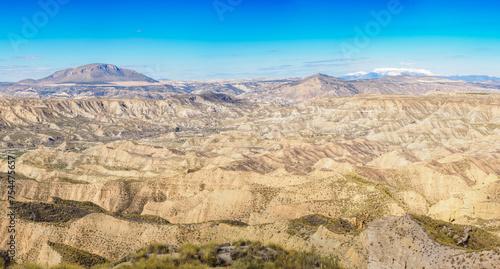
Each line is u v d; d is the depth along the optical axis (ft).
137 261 202.90
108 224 379.96
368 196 410.72
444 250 224.74
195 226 368.89
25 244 365.20
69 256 330.34
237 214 449.89
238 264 186.09
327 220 338.75
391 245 246.68
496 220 346.13
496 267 200.03
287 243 292.61
